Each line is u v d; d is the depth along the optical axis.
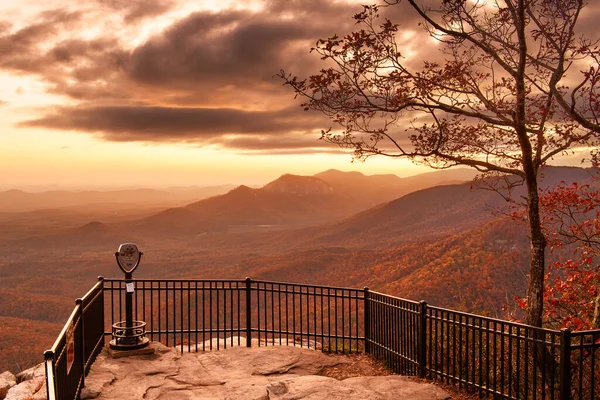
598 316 8.30
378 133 7.98
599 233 9.47
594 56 7.31
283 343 8.71
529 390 6.95
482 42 8.27
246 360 7.69
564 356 4.79
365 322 8.43
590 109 7.49
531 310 8.23
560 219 9.72
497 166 8.70
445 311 6.43
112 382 6.56
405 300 7.20
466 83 8.09
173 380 6.84
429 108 8.02
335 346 8.57
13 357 64.00
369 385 6.12
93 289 7.00
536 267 8.30
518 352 5.34
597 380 6.75
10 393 6.42
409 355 7.09
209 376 7.03
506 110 7.90
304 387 5.94
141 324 7.90
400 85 7.59
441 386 6.40
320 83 7.36
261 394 6.04
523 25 7.76
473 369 5.99
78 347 5.86
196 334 8.20
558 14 7.92
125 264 7.88
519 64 7.90
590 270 8.97
